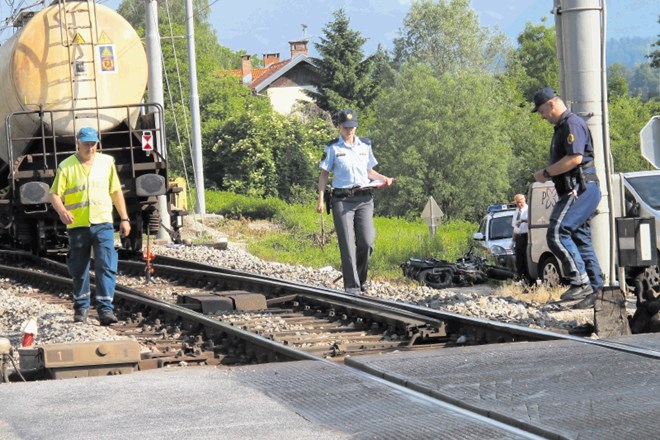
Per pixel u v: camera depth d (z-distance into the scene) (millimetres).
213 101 92875
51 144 23984
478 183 78000
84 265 13875
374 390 7289
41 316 14992
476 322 11219
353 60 108625
